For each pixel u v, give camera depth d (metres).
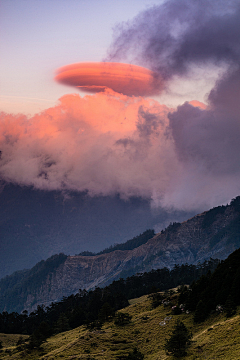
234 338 107.88
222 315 129.62
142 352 129.75
